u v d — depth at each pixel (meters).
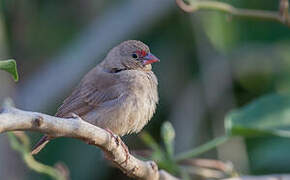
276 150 11.20
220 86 12.32
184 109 12.35
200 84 12.40
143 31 12.66
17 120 4.82
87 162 12.14
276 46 12.44
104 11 12.85
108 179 12.35
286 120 7.91
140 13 12.52
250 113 8.00
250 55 12.51
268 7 12.05
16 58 12.64
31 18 12.85
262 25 12.36
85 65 12.41
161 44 12.72
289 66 12.47
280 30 12.34
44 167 7.74
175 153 11.98
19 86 12.36
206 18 12.18
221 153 11.52
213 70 12.31
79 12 12.98
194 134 12.09
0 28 11.73
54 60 12.55
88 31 12.66
